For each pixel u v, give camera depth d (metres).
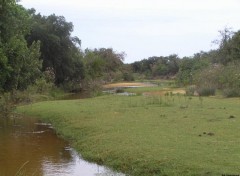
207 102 27.66
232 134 15.40
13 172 13.21
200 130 16.44
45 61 57.56
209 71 40.00
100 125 19.53
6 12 20.47
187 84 50.25
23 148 17.11
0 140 18.95
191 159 12.02
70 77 64.19
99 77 77.81
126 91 50.25
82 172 13.09
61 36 60.03
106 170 13.16
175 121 19.02
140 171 12.19
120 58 92.44
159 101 28.08
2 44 20.27
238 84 33.56
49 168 13.67
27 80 23.83
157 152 13.19
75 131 19.78
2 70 19.78
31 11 60.12
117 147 14.73
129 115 22.05
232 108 23.64
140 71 109.31
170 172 11.35
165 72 97.81
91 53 81.44
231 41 47.62
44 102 34.91
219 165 11.23
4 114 28.72
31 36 56.16
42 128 22.67
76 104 31.08
